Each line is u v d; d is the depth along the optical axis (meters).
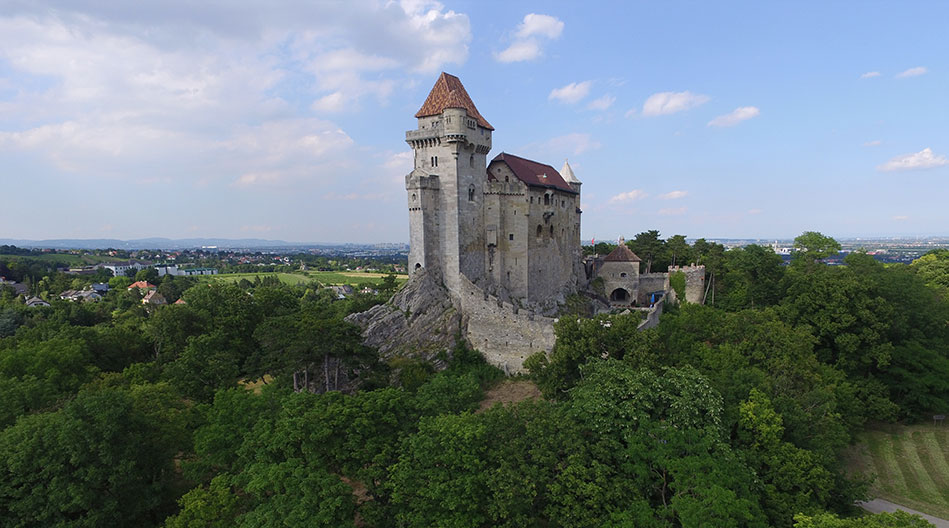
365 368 60.69
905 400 59.62
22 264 198.12
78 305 112.44
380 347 72.00
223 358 59.66
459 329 75.69
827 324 61.66
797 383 48.56
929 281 106.75
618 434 34.72
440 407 39.69
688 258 118.19
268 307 80.00
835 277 66.56
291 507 29.64
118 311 124.06
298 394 37.84
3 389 44.16
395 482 31.75
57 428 35.16
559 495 31.17
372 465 33.94
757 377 43.94
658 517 31.00
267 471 31.89
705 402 36.75
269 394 42.00
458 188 80.12
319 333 55.44
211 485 34.44
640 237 123.50
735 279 99.31
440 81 82.69
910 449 53.31
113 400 37.97
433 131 80.00
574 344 48.56
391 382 65.19
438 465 32.38
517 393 61.38
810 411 42.75
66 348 56.91
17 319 99.69
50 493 32.84
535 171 98.44
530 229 91.44
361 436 34.44
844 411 50.72
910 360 59.88
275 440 33.91
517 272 89.12
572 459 31.86
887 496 44.94
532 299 92.38
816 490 35.66
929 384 57.72
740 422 38.59
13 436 34.38
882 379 61.66
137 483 37.47
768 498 34.19
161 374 60.75
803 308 66.38
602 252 144.62
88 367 58.19
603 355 48.78
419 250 80.25
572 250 111.75
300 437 33.50
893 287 68.00
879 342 61.59
